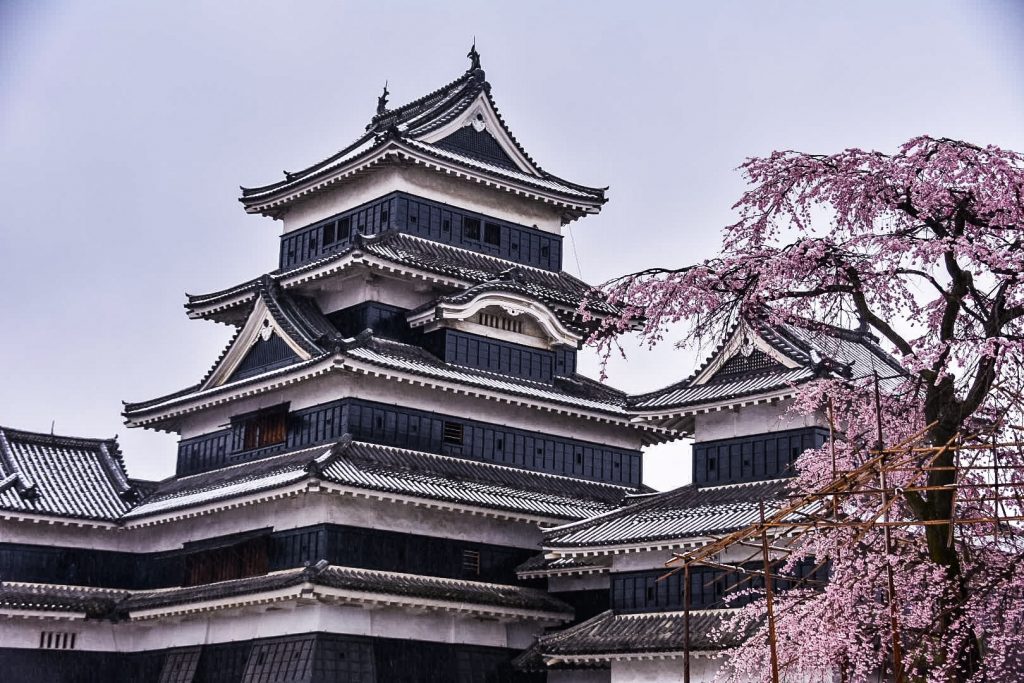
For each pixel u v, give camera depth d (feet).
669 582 162.50
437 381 188.55
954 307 102.12
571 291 219.61
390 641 176.04
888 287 107.45
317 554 175.01
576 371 218.59
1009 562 102.83
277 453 195.42
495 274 210.38
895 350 111.24
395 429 188.65
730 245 109.60
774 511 147.02
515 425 200.95
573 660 164.96
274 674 172.86
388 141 203.10
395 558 179.93
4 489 200.44
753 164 108.58
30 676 193.57
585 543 165.27
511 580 190.49
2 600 189.98
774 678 86.28
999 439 100.58
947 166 102.89
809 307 108.88
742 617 142.61
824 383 114.11
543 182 228.84
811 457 118.11
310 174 222.28
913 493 99.91
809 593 110.42
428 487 180.65
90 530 206.39
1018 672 111.34
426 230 210.38
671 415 172.24
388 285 202.49
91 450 222.28
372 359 183.52
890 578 89.71
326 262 198.70
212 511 192.13
